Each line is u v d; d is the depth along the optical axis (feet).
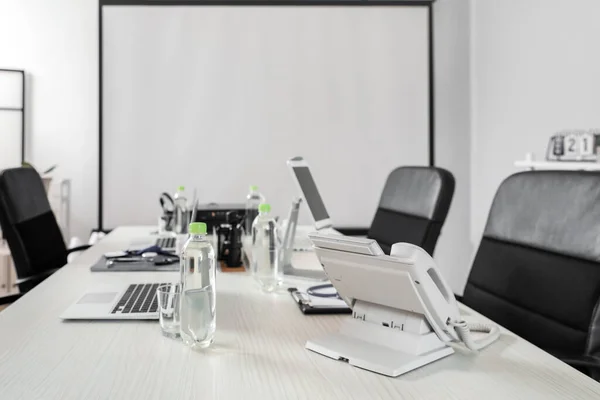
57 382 3.14
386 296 3.65
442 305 3.49
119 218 13.97
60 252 8.14
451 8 14.17
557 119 10.55
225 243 6.94
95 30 13.88
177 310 3.93
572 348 4.18
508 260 5.04
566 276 4.39
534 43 11.26
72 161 13.89
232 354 3.62
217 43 14.10
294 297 5.09
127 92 13.92
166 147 14.05
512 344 3.85
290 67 14.26
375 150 14.48
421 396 2.96
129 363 3.43
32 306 4.78
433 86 14.47
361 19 14.34
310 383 3.14
